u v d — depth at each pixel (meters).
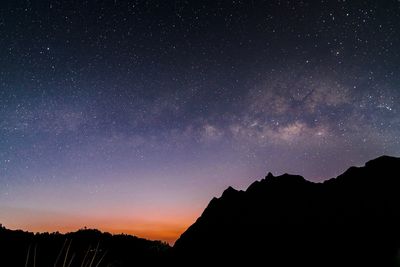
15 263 9.95
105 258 12.45
